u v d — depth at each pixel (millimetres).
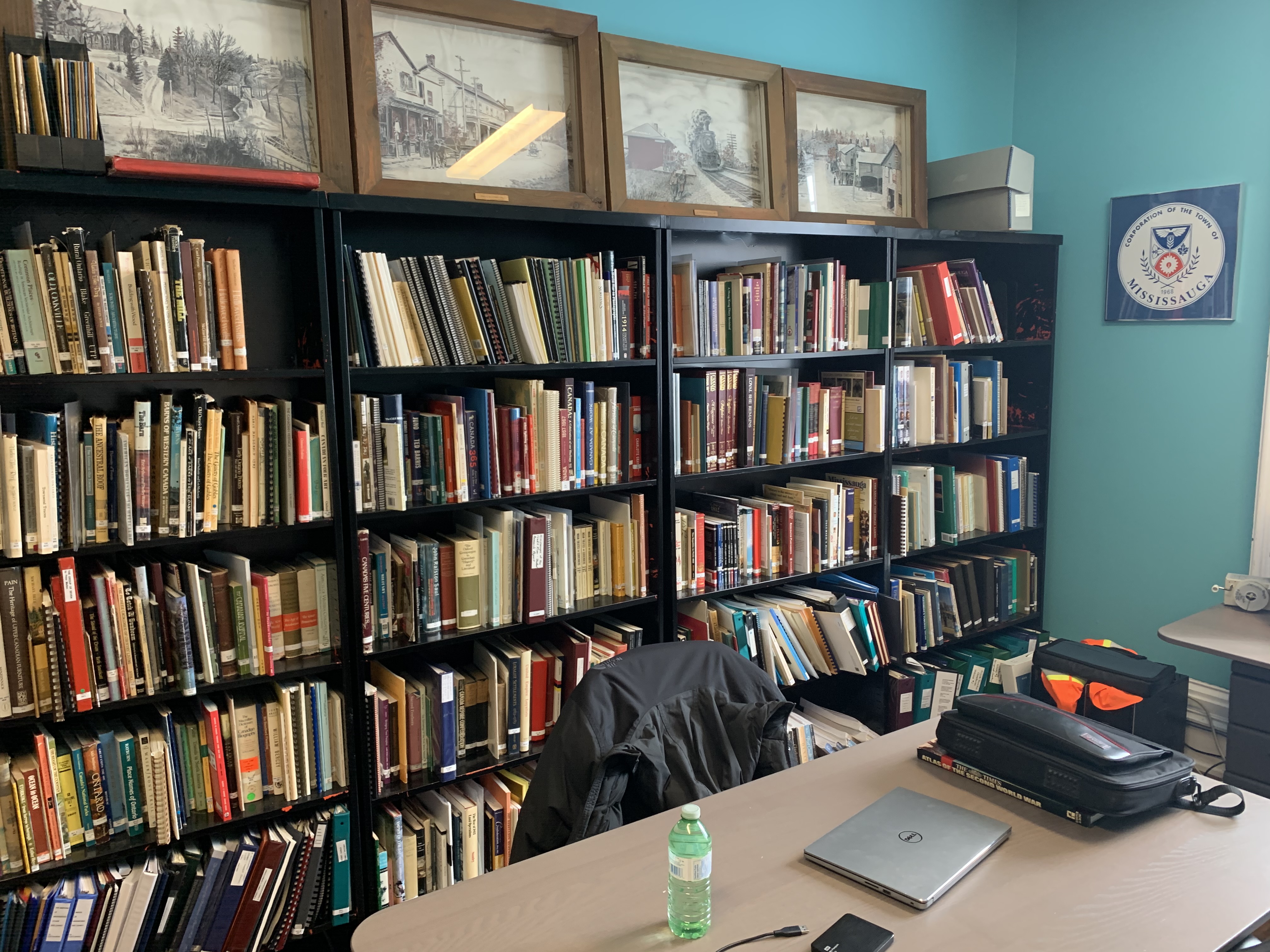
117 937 1978
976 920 1290
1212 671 3371
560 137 2533
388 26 2262
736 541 2844
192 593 2031
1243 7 3082
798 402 2957
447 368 2250
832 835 1492
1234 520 3266
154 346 1905
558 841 1608
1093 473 3658
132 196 1797
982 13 3625
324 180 2148
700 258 2955
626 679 1755
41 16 1854
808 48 3141
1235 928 1270
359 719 2232
